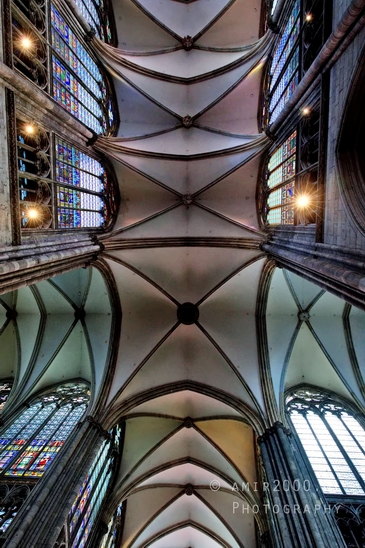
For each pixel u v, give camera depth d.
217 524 15.53
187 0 18.27
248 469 14.27
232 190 16.30
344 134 7.65
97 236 13.49
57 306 17.03
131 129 17.53
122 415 14.02
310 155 9.77
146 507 15.48
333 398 15.05
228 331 16.30
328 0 8.23
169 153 16.69
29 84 8.18
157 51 17.80
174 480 15.81
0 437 12.93
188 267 16.59
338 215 7.70
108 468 13.46
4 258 6.91
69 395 15.73
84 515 10.58
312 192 9.52
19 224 7.59
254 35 17.30
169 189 16.52
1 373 16.69
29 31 8.98
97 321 16.75
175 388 15.40
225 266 16.12
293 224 11.20
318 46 9.38
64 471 9.73
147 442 15.13
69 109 11.67
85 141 12.51
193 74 18.28
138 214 16.36
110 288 16.00
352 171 7.63
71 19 11.88
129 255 15.53
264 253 14.16
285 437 11.39
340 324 16.28
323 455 11.50
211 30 17.89
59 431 13.06
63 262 9.62
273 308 16.36
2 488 9.99
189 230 16.58
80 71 12.91
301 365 16.17
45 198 9.50
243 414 14.05
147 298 16.70
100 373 15.09
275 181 13.71
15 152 7.53
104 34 16.52
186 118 17.69
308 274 8.64
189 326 16.62
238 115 17.36
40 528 7.92
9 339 17.22
